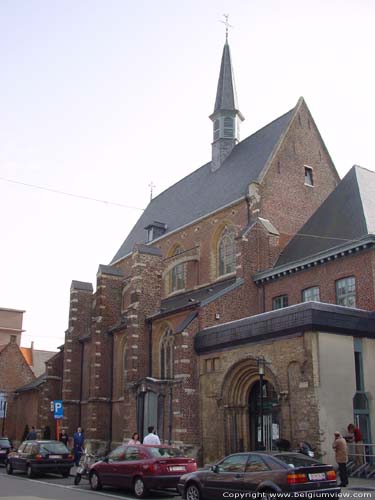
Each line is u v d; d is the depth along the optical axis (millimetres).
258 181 34750
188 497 16000
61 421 41844
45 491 18922
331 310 22812
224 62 46250
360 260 26328
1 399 53125
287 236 35031
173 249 42094
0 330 67812
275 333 23859
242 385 26078
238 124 44750
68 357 43281
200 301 29547
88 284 45906
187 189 46750
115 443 36406
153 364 33188
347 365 22656
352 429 21188
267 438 24547
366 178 31953
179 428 26922
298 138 37875
